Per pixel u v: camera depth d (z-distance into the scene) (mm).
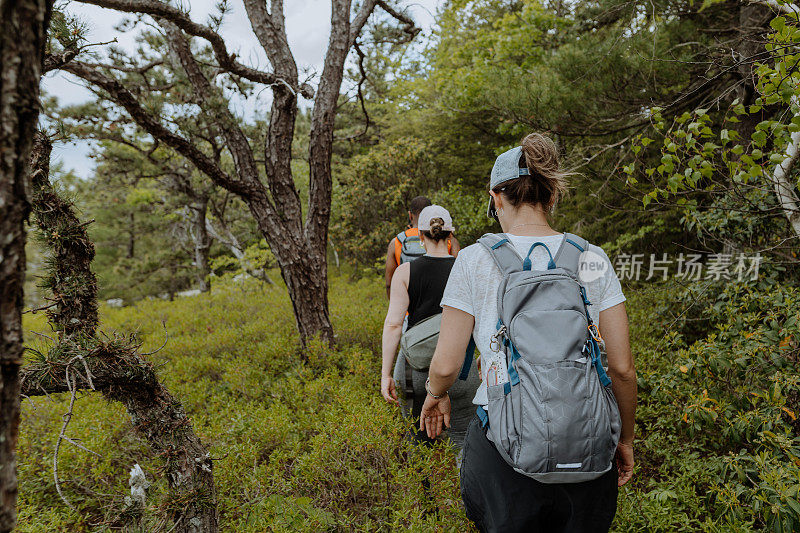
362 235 11109
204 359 4273
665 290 4133
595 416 1075
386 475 2104
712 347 2570
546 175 1287
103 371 1573
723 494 2049
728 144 4387
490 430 1177
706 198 3789
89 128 4371
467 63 9266
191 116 3832
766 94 2186
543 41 7098
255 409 3145
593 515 1159
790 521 1820
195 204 9898
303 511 2039
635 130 4941
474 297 1264
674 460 2512
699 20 4828
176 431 1818
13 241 599
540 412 1066
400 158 10508
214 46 3182
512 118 5316
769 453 2162
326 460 2240
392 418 2236
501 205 1371
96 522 2365
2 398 603
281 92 3926
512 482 1155
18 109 590
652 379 2809
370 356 3865
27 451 2805
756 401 2385
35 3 601
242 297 8539
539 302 1163
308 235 4273
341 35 4199
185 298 10023
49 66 1825
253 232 9359
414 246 2967
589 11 5965
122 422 2906
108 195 12539
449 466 1786
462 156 11055
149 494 2240
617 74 4438
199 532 1778
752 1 2811
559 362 1086
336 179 12523
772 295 2676
